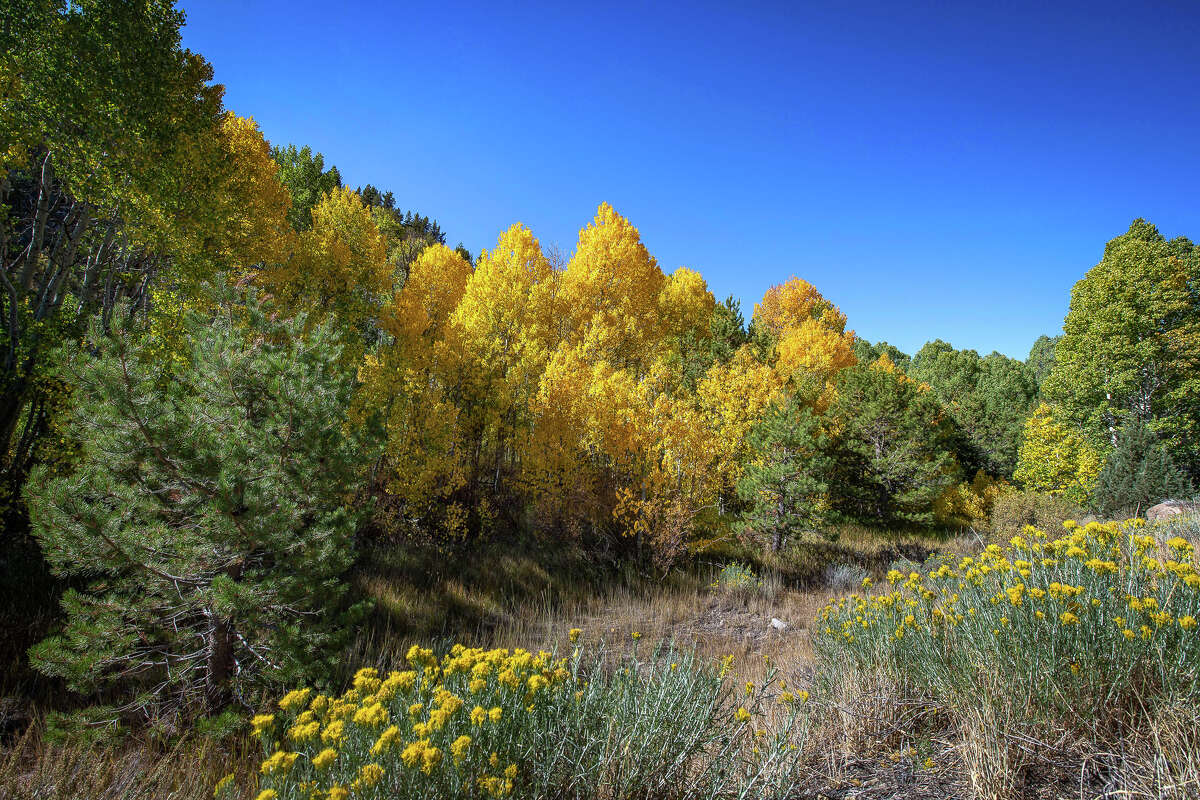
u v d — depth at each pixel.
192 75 11.38
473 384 12.30
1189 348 20.12
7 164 9.09
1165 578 2.69
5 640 4.83
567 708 2.41
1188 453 19.72
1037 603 2.76
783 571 11.72
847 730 2.93
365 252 16.52
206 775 3.22
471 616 7.72
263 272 14.56
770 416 13.93
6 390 7.66
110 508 3.96
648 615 8.37
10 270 9.91
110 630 3.77
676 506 10.27
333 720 2.17
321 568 4.14
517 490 12.72
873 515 20.92
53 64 8.82
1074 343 23.33
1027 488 23.38
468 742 1.82
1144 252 21.50
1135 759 2.14
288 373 4.21
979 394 33.66
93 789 2.99
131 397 3.83
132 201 10.01
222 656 4.14
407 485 10.44
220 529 3.74
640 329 21.19
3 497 7.01
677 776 2.29
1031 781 2.26
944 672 3.00
